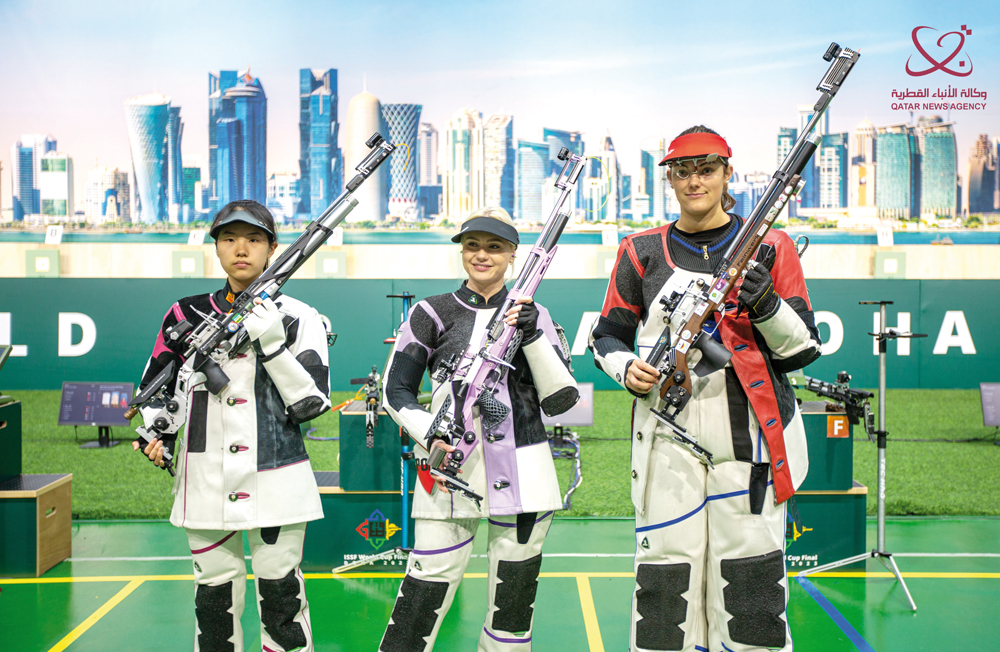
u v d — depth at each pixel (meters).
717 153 1.95
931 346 7.86
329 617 3.14
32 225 9.88
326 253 9.62
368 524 3.62
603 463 5.59
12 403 3.79
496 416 2.09
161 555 3.87
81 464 5.54
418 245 9.73
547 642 2.94
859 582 3.53
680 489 2.03
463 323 2.19
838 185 9.87
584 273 9.65
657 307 2.08
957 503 4.72
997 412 6.11
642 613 2.09
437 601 2.14
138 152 9.84
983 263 9.70
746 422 1.99
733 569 2.00
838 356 7.86
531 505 2.09
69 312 7.91
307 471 2.27
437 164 9.80
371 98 9.73
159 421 2.16
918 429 6.61
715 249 2.07
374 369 3.66
